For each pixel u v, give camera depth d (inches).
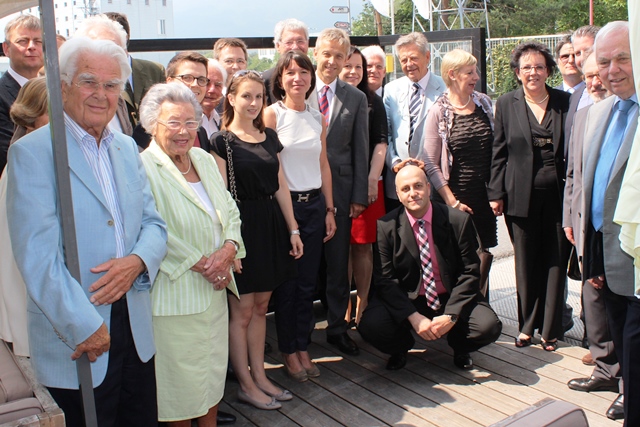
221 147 125.0
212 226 108.0
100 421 85.4
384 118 165.9
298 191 139.4
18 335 93.5
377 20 1058.1
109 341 79.5
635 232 94.0
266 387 135.0
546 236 155.1
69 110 82.9
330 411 130.4
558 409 62.4
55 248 77.8
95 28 127.5
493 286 221.6
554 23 1243.2
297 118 140.7
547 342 158.7
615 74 112.5
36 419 76.0
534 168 153.3
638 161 92.4
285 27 166.7
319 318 187.5
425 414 128.2
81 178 81.9
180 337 104.0
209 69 140.0
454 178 162.7
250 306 130.5
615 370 133.5
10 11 92.0
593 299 135.0
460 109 162.6
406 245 146.4
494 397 134.9
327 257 156.3
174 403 104.9
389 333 145.0
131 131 135.0
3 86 139.1
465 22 1039.6
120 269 83.0
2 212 92.5
